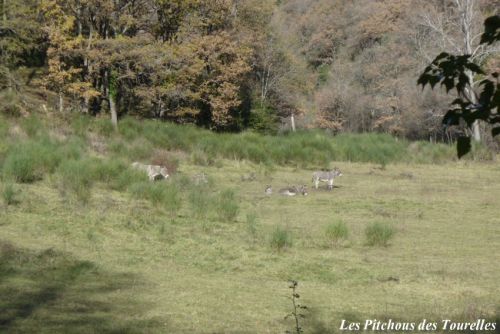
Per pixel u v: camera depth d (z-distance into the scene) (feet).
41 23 158.51
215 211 71.20
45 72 167.84
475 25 199.21
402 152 144.97
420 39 265.34
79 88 147.43
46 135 104.37
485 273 50.47
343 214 78.13
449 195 95.91
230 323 36.22
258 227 66.90
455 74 15.65
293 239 61.31
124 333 33.50
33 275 44.01
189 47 168.04
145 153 107.76
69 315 35.99
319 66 340.59
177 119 181.16
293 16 390.83
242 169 114.42
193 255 53.26
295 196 91.20
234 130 202.90
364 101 269.85
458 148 14.93
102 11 151.94
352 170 124.26
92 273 45.88
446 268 51.93
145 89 162.40
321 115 274.57
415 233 67.00
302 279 47.88
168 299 40.63
